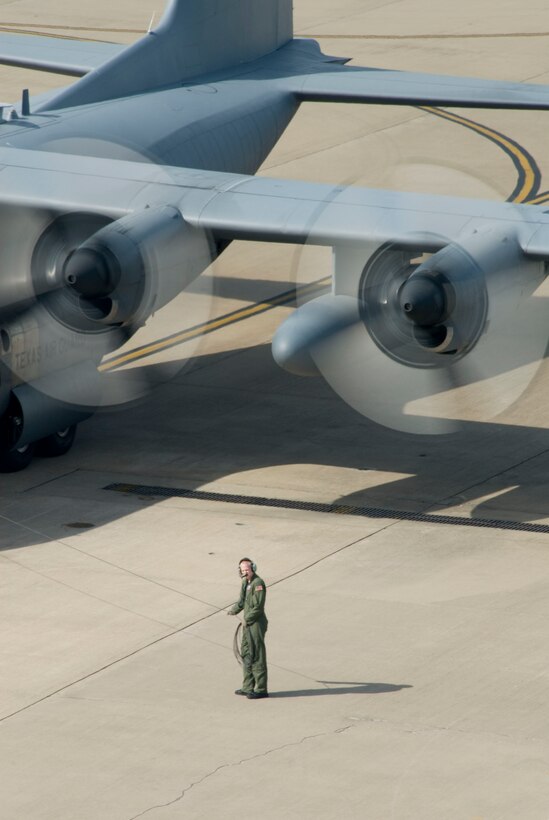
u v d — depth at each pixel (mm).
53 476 74562
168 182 74000
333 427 81250
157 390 87062
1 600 60031
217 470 75250
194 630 57406
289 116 93125
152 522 68438
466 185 124938
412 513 69438
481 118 149625
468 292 63531
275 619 58156
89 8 196500
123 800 45031
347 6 199250
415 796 44969
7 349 69938
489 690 52031
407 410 82250
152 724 49906
